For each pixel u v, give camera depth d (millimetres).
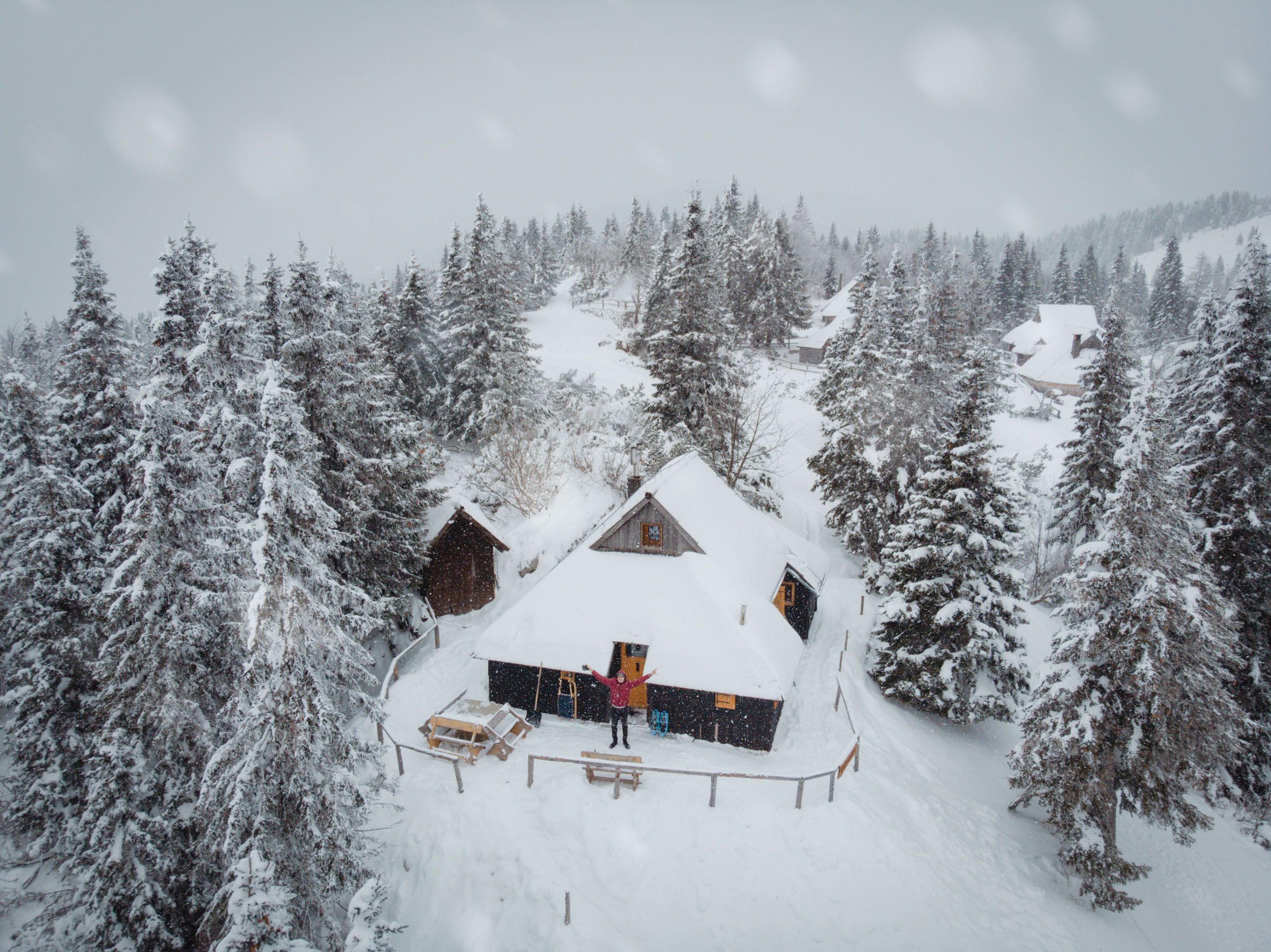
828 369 53750
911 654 20688
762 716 17266
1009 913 13625
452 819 14320
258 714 11617
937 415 32969
